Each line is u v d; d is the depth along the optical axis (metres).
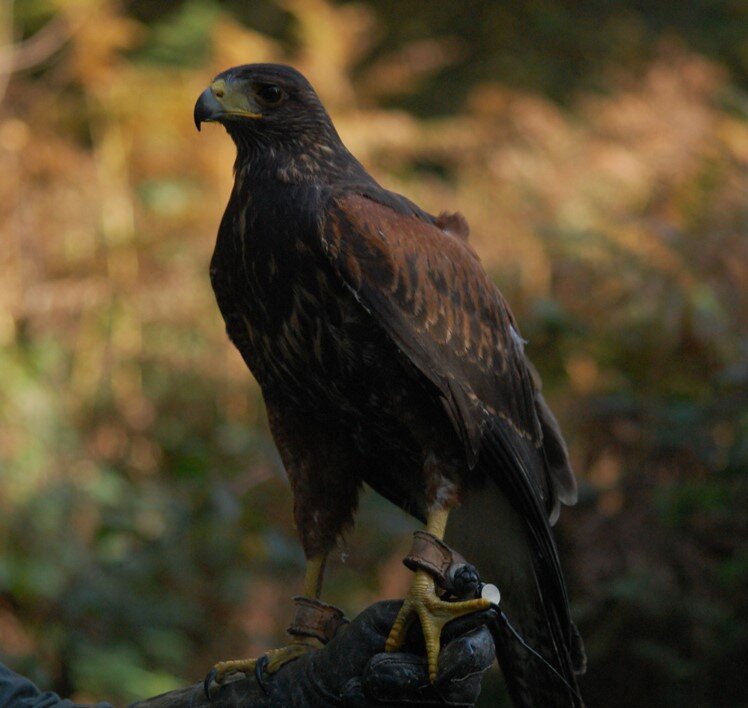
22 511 11.13
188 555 10.73
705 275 10.82
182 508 10.65
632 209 12.64
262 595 11.26
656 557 9.61
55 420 12.27
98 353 13.27
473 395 5.65
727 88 13.69
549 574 5.94
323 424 6.02
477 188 15.03
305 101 5.91
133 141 14.59
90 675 9.91
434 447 5.67
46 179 13.93
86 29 15.24
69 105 15.02
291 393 5.93
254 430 12.79
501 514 6.02
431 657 4.93
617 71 18.66
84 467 12.08
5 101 14.62
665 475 10.05
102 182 14.05
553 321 10.91
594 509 9.84
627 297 10.91
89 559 10.77
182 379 13.28
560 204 13.14
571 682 5.95
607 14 21.00
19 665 9.56
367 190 5.82
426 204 14.84
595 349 10.94
